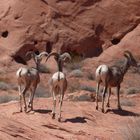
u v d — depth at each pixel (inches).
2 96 1940.2
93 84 2815.0
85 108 1501.0
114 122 1354.6
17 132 999.0
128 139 968.3
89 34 3511.3
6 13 3560.5
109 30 3555.6
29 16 3501.5
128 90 2506.2
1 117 1124.5
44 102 1540.4
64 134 1115.3
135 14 3565.5
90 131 1184.8
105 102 1733.5
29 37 3415.4
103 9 3580.2
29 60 3334.2
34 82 1359.5
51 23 3494.1
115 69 1512.1
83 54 3481.8
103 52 3457.2
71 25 3538.4
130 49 3380.9
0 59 3284.9
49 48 3442.4
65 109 1439.5
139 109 1668.3
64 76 1267.2
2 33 3501.5
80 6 3570.4
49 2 3567.9
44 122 1219.2
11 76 2957.7
